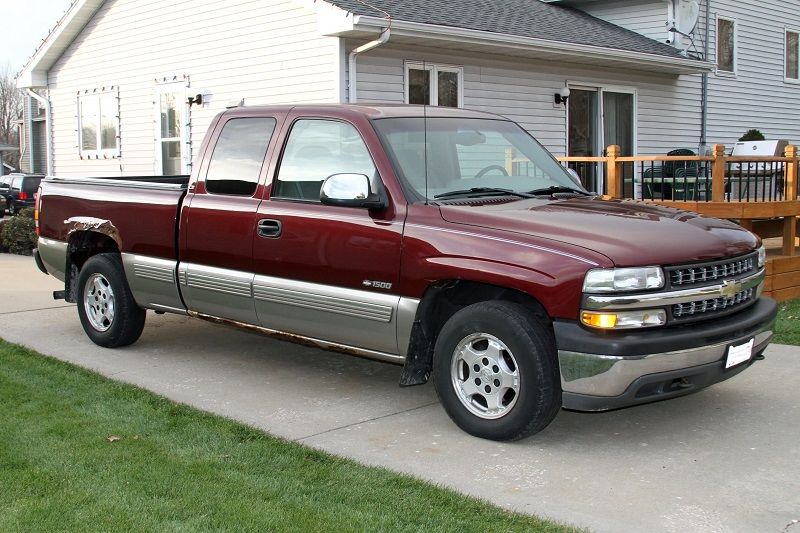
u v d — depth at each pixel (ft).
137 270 21.40
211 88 45.44
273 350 22.95
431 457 14.88
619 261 14.08
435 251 15.71
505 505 12.78
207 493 12.81
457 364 15.85
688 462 14.64
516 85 45.03
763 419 16.98
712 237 15.72
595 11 56.34
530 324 14.75
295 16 39.91
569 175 20.03
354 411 17.60
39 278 35.96
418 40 37.52
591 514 12.46
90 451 14.52
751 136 57.72
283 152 18.71
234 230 18.98
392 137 17.42
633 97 52.39
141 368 20.98
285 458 14.43
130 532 11.49
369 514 12.17
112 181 22.88
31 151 116.67
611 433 16.17
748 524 12.13
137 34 50.19
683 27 52.65
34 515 11.99
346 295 17.02
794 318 27.22
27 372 19.98
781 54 64.39
